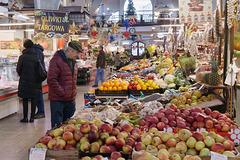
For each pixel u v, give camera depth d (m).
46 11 6.65
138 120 3.04
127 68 11.45
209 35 5.27
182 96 4.01
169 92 4.71
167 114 2.90
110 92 5.66
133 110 3.69
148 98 4.47
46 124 5.50
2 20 11.06
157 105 3.72
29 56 5.43
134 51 28.61
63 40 11.09
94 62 16.98
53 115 3.69
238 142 2.60
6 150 4.04
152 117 2.87
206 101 3.91
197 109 2.89
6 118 6.02
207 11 4.95
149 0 36.91
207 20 4.95
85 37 16.33
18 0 10.44
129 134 2.51
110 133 2.45
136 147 2.30
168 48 11.78
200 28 7.18
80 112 3.66
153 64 10.52
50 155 2.25
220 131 2.65
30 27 11.91
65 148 2.33
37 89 5.61
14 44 9.29
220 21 4.42
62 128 2.57
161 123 2.76
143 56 21.48
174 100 3.98
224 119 2.82
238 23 4.11
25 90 5.49
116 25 15.40
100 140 2.40
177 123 2.73
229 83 3.74
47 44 10.84
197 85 4.81
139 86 5.68
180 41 9.91
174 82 5.91
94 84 12.41
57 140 2.35
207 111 2.98
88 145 2.29
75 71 3.80
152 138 2.38
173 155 2.09
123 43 31.30
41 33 6.65
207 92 4.25
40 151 2.26
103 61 11.64
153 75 7.10
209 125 2.65
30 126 5.36
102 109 3.71
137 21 32.12
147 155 2.05
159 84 5.88
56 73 3.58
